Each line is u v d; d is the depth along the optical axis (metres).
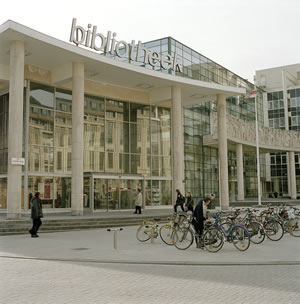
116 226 22.72
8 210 22.06
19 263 11.14
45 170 28.39
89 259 11.60
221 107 36.44
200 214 13.41
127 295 7.34
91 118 32.28
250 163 68.81
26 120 27.59
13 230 19.12
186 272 9.68
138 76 31.11
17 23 22.14
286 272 9.62
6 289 7.92
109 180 31.33
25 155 27.23
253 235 14.93
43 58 26.61
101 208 30.45
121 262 11.19
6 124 28.69
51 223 20.72
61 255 12.38
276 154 75.75
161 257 11.87
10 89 22.95
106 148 33.00
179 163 32.56
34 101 28.28
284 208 19.20
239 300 6.93
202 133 47.72
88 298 7.14
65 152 29.83
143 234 15.78
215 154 50.12
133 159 34.94
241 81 60.00
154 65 31.38
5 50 24.70
